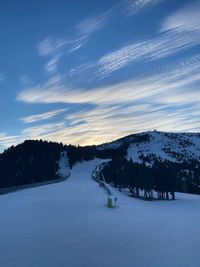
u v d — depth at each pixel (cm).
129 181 11912
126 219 4453
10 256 2536
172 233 3569
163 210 6259
